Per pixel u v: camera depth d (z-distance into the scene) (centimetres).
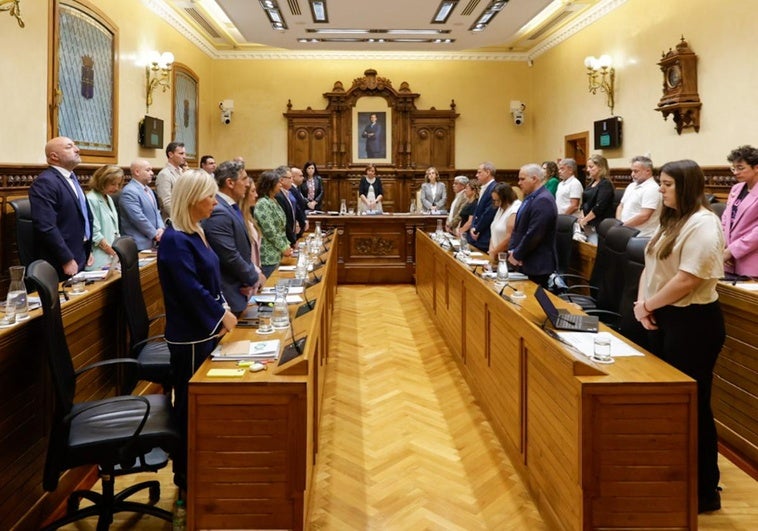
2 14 456
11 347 228
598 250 439
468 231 684
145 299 419
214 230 308
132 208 517
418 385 438
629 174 768
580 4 861
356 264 860
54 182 391
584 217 627
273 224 480
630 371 221
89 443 218
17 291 246
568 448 225
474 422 370
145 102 780
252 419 214
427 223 858
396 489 289
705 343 254
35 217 379
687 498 213
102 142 650
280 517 216
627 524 213
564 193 700
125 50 712
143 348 330
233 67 1142
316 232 683
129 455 224
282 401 214
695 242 244
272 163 1158
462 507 272
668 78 648
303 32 886
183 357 251
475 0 739
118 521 259
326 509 270
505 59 1166
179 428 239
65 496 281
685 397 211
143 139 758
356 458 322
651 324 268
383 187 1159
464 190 732
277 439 214
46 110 521
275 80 1148
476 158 1175
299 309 315
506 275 380
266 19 816
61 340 228
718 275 244
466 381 442
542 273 442
